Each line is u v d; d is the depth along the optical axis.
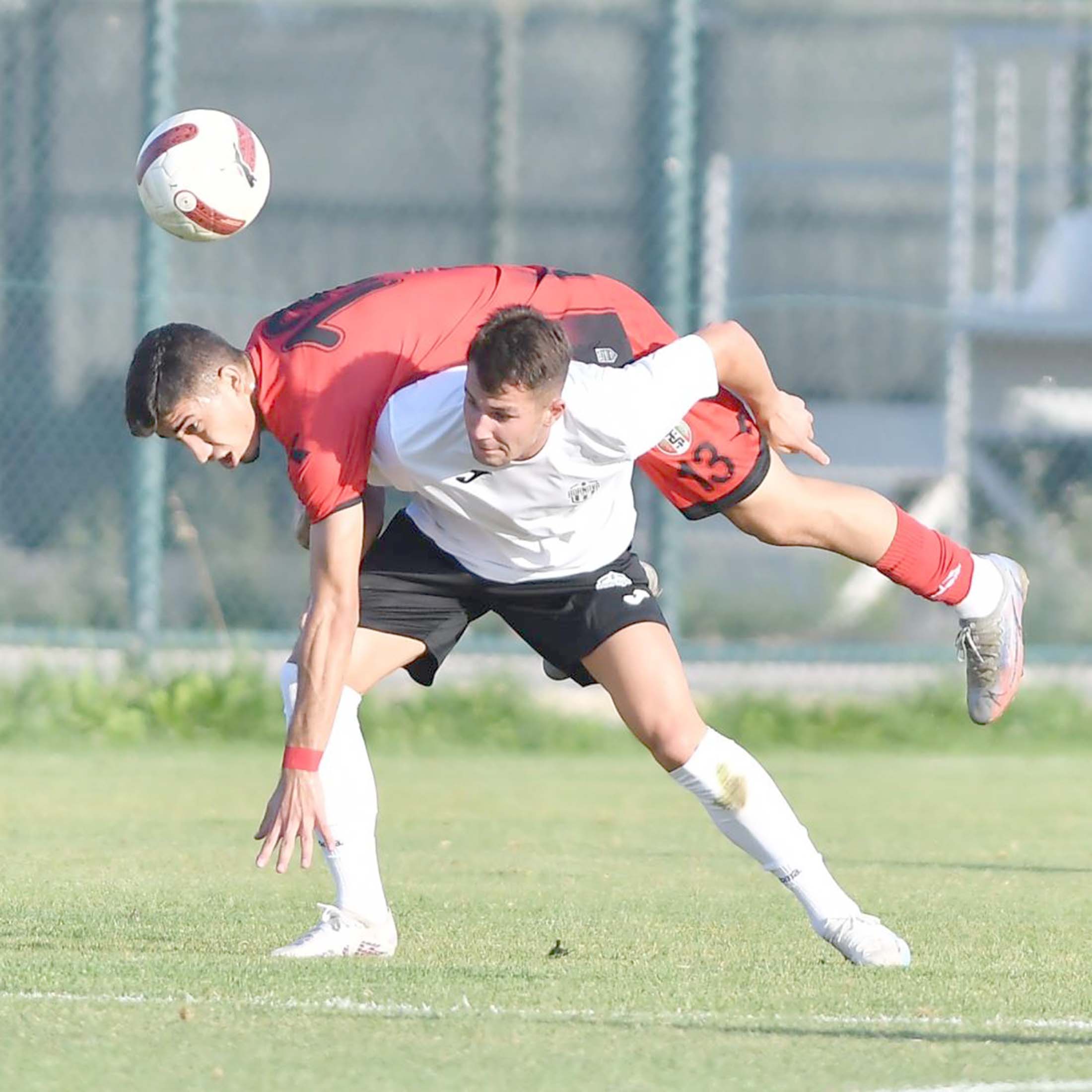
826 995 15.21
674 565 40.38
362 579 17.38
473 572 17.12
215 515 46.53
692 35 40.28
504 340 14.84
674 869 23.48
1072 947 17.84
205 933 18.16
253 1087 11.98
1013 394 60.19
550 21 56.31
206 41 61.38
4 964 16.17
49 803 29.52
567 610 17.09
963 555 19.34
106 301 54.81
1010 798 32.00
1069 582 46.56
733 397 18.19
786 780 34.53
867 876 23.16
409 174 62.44
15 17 51.47
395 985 15.37
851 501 18.89
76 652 39.88
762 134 67.00
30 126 51.41
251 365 16.03
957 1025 13.98
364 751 17.22
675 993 15.22
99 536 43.94
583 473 15.97
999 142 65.44
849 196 67.06
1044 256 62.38
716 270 49.03
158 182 17.62
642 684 16.86
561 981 15.70
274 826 15.61
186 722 39.09
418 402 15.79
